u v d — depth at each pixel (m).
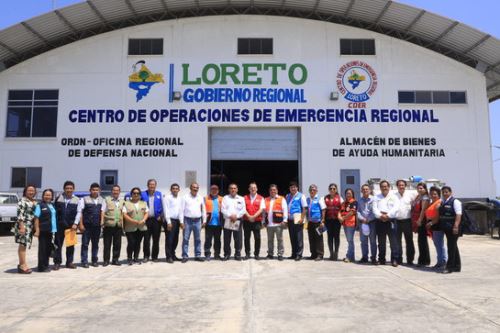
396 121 20.69
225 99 20.47
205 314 5.54
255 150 20.58
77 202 9.08
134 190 9.55
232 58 20.77
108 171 20.20
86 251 9.11
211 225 10.06
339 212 9.98
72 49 20.94
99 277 7.96
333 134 20.45
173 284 7.32
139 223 9.45
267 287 7.07
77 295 6.57
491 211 15.84
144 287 7.10
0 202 16.42
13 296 6.53
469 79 21.16
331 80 20.78
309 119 20.50
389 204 9.32
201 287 7.08
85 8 19.73
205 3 20.56
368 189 9.68
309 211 10.17
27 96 20.80
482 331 4.84
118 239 9.41
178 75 20.64
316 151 20.38
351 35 21.20
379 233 9.44
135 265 9.31
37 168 20.34
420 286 7.12
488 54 21.11
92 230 9.20
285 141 20.64
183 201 9.94
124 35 20.95
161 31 20.95
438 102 20.97
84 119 20.48
